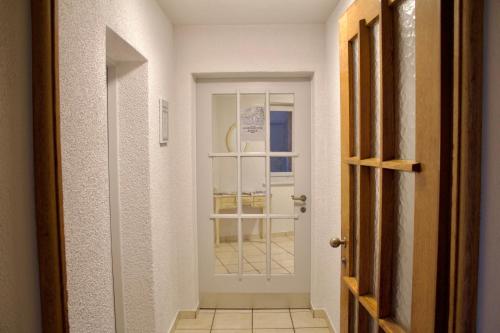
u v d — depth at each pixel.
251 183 3.13
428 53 0.90
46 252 0.99
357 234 1.48
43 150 0.97
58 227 1.00
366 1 1.31
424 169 0.93
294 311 3.12
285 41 2.88
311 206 3.08
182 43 2.88
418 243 0.96
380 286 1.21
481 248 0.83
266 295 3.18
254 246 3.19
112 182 2.20
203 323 2.93
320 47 2.88
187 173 2.94
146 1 2.13
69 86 1.20
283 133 3.11
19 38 0.93
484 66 0.81
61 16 1.14
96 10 1.42
